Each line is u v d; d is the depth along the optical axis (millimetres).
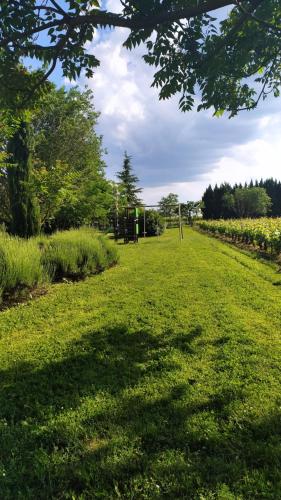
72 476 1982
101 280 7609
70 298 6070
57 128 19484
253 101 4734
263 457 2068
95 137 21422
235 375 3061
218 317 4699
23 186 11156
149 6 3156
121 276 8016
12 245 6645
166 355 3555
